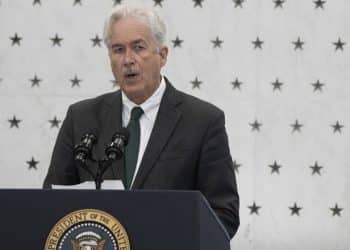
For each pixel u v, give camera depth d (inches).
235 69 940.6
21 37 956.0
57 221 392.2
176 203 389.1
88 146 486.9
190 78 940.0
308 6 945.5
